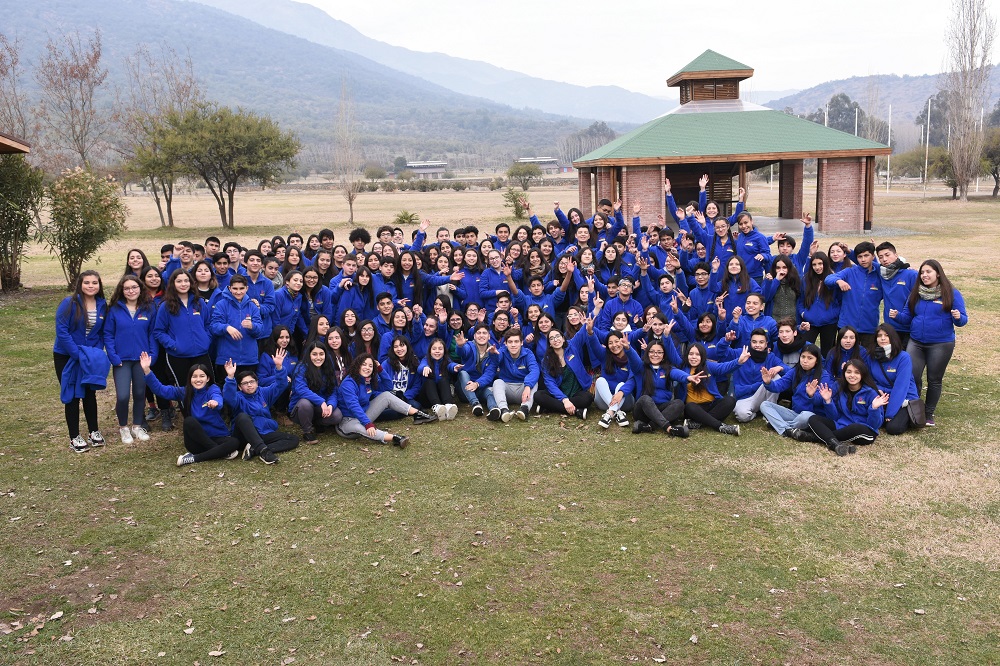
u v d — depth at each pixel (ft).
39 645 15.49
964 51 164.04
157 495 22.75
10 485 23.56
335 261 36.29
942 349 26.94
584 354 31.19
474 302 35.55
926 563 17.92
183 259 33.68
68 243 65.05
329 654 15.11
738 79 109.40
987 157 176.55
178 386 27.71
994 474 22.72
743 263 31.55
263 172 144.66
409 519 20.85
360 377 27.89
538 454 25.63
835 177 99.04
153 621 16.34
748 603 16.51
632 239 38.37
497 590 17.25
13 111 155.12
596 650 15.07
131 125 176.86
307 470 24.62
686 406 27.76
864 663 14.48
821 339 31.14
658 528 20.02
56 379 36.58
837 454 24.66
